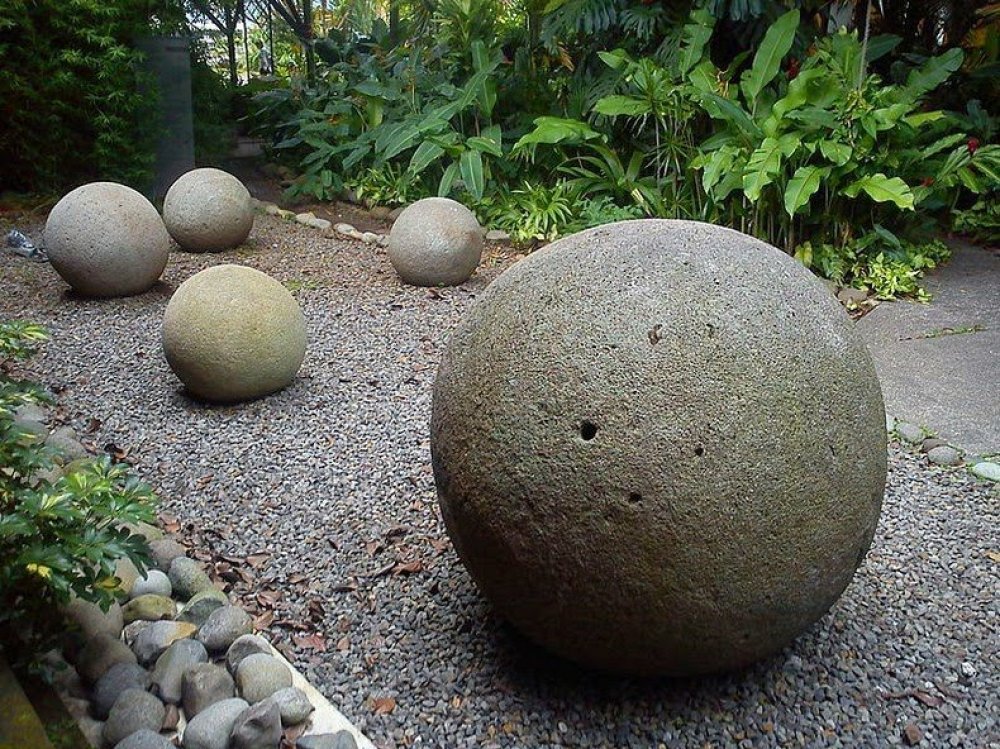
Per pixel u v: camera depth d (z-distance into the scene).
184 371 4.55
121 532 2.37
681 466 2.07
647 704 2.48
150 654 2.62
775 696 2.51
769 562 2.13
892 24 9.01
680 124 7.69
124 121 9.52
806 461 2.14
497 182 9.15
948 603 2.99
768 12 7.66
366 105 10.33
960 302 6.27
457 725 2.45
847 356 2.28
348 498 3.73
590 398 2.12
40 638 2.44
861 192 6.81
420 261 6.79
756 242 2.45
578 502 2.11
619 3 8.20
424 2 11.11
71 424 4.45
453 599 2.99
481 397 2.28
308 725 2.38
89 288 6.40
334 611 2.97
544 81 9.46
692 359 2.11
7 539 2.27
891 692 2.54
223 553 3.33
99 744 2.33
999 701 2.52
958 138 6.86
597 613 2.20
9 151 9.51
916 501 3.72
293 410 4.62
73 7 9.06
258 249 8.08
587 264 2.30
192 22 11.70
